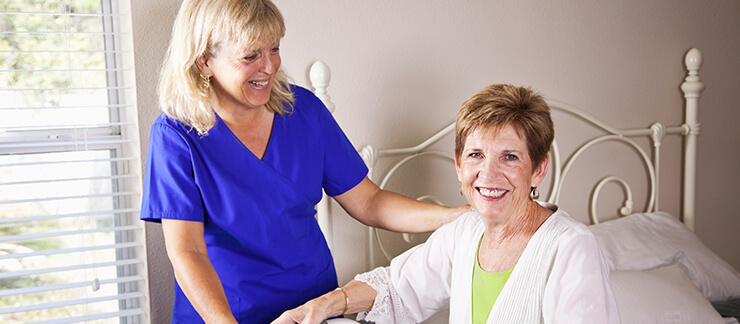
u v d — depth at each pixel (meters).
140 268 1.79
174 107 1.36
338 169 1.59
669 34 2.42
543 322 1.20
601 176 2.36
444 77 2.03
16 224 1.69
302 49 1.81
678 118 2.48
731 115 2.60
